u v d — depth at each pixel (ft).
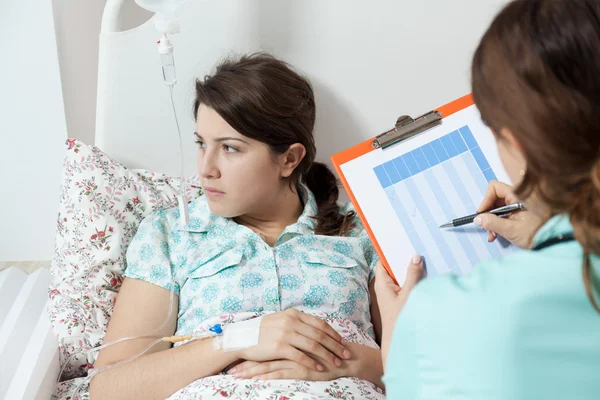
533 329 2.06
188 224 4.89
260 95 4.55
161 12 4.86
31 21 5.79
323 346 4.26
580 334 2.04
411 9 5.78
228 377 4.13
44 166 6.36
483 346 2.09
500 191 3.73
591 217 2.03
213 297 4.59
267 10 5.65
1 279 5.88
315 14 5.71
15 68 5.91
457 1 5.78
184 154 5.80
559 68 1.98
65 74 6.11
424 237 3.92
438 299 2.24
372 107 6.01
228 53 5.68
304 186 5.19
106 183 5.21
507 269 2.19
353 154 4.11
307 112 4.91
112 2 5.39
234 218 5.04
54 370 4.76
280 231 5.07
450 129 4.07
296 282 4.69
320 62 5.85
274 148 4.68
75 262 5.07
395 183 4.02
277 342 4.17
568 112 1.97
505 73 2.07
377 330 4.98
